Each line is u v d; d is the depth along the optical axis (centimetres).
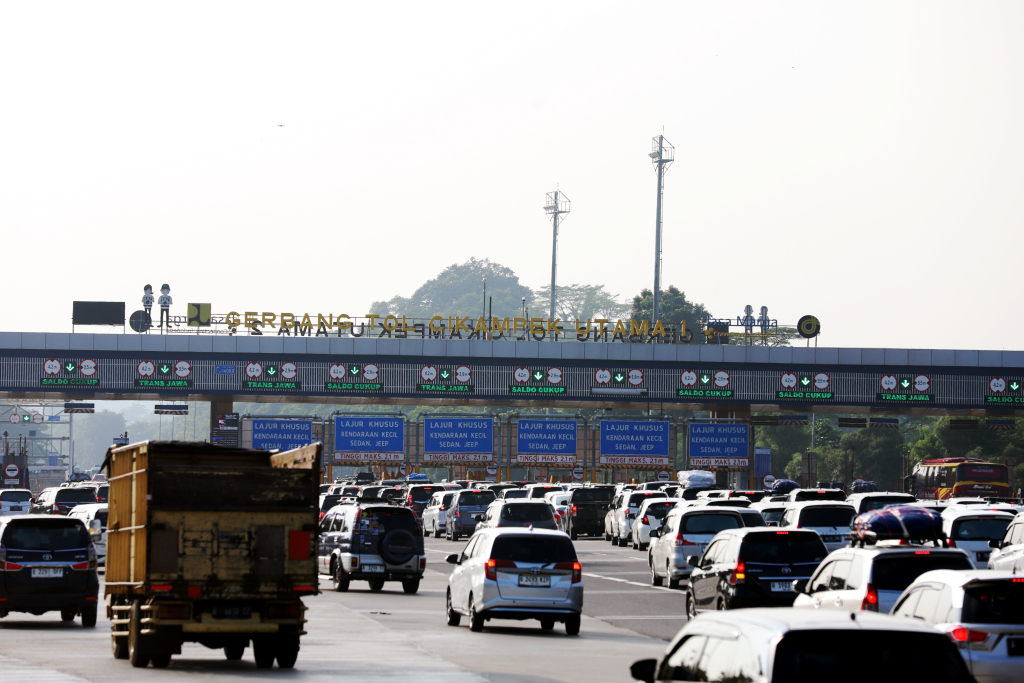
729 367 18388
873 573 4306
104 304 19025
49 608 5725
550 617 5897
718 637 2175
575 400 18388
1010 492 17500
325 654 4816
